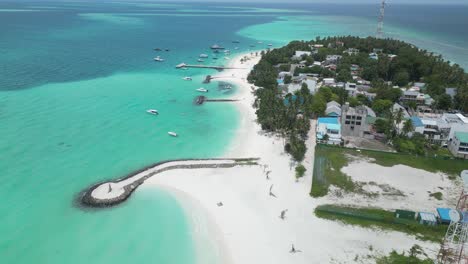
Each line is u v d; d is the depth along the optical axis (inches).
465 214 1857.8
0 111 4003.4
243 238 2153.1
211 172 2876.5
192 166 2940.5
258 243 2113.7
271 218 2336.4
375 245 2102.6
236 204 2474.2
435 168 2999.5
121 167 2940.5
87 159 3051.2
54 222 2257.6
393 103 4424.2
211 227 2241.6
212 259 1989.4
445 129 3486.7
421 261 1959.9
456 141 3270.2
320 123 3636.8
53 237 2129.7
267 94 4239.7
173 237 2150.6
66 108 4229.8
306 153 3240.7
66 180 2719.0
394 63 5964.6
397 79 5634.8
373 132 3577.8
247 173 2876.5
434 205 2495.1
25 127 3619.6
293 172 2908.5
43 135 3467.0
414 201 2534.5
